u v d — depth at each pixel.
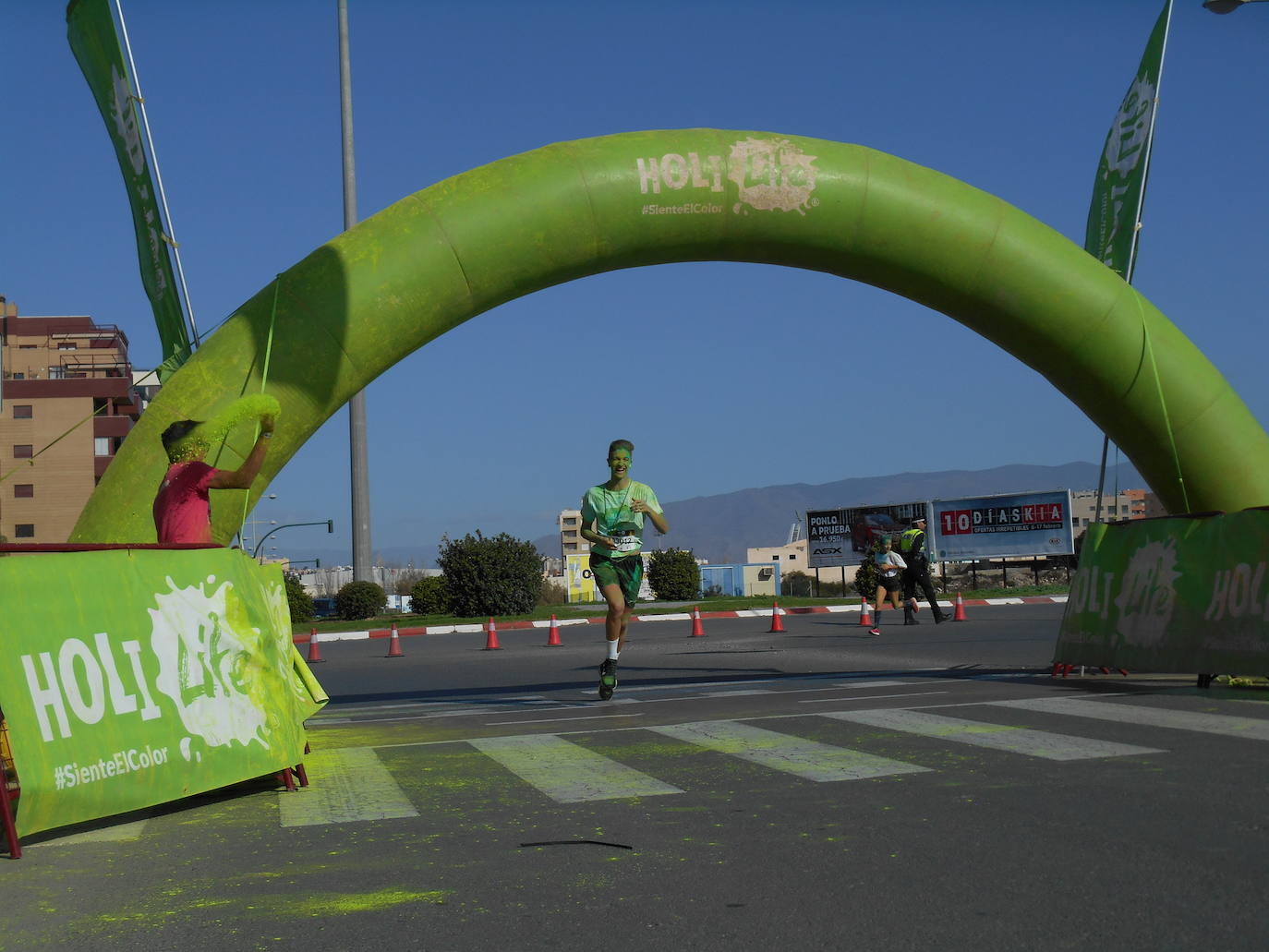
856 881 3.42
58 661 4.39
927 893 3.28
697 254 9.40
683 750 5.89
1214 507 9.77
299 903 3.40
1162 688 7.86
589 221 8.88
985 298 9.55
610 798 4.73
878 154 9.56
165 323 8.66
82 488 62.50
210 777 4.84
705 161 9.06
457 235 8.54
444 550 31.08
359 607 32.69
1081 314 9.52
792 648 15.31
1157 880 3.32
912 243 9.39
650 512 8.70
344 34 32.25
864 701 7.78
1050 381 10.07
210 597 5.14
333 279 8.29
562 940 3.00
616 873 3.60
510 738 6.64
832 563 49.62
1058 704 7.11
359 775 5.59
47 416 62.72
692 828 4.14
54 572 4.49
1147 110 10.09
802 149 9.33
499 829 4.25
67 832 4.50
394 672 14.45
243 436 8.03
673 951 2.89
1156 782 4.63
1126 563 8.47
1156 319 9.73
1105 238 10.60
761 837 3.99
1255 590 7.35
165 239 8.46
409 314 8.47
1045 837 3.85
